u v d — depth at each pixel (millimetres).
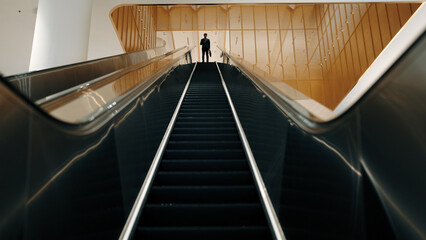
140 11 11312
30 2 7914
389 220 1052
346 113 1352
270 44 13586
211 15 13648
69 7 5484
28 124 1205
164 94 4480
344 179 1260
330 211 1337
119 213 2000
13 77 3369
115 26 8273
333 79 11992
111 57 5055
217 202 2592
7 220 1044
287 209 1895
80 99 2352
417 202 1016
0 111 1095
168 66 5672
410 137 1084
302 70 13062
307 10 13516
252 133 3396
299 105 1965
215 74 9492
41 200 1205
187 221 2320
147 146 2982
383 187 1103
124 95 2557
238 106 4871
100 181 1749
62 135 1414
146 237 2098
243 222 2316
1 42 8836
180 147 3756
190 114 5086
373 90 1233
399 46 6523
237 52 13555
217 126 4555
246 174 2912
